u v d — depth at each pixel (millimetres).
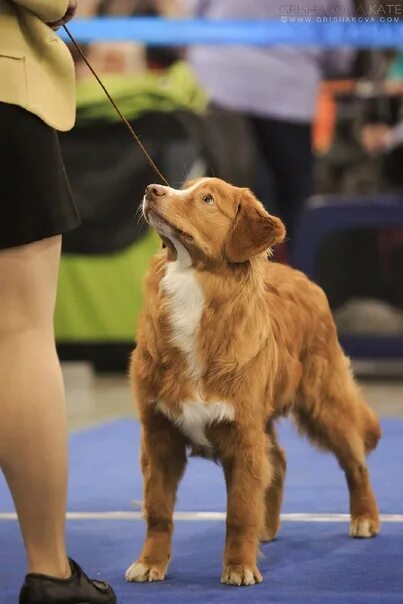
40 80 4660
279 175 14938
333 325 7098
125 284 14664
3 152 4516
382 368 16156
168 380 5750
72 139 14531
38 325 4680
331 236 14414
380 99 16375
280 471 6828
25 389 4574
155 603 5336
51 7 4648
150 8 15453
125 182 14523
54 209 4668
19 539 6750
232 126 14266
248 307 5867
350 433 6996
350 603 5242
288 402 6668
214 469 9195
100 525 7215
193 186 5984
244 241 5852
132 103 14344
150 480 5949
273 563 6199
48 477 4625
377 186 16312
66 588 4711
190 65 14898
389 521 7234
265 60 14305
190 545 6660
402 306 14750
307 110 14523
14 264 4574
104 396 13438
